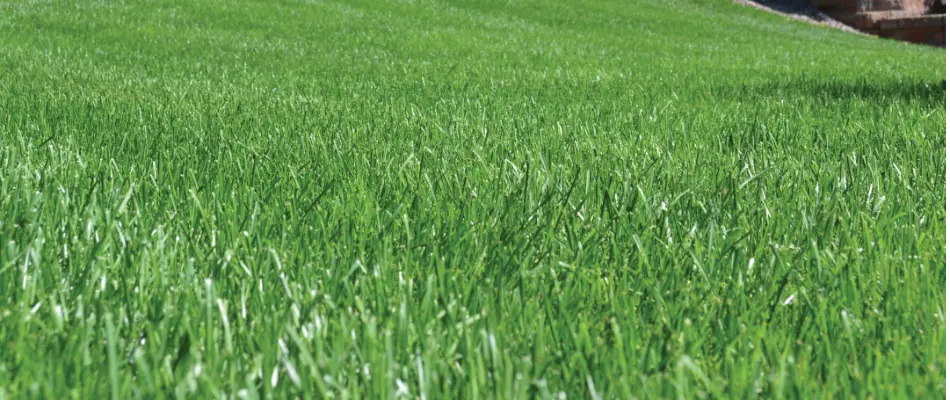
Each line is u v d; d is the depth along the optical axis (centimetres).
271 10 1788
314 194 302
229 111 579
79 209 260
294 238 240
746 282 210
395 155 393
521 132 500
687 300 194
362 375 152
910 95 747
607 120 573
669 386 147
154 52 1177
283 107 616
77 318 165
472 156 395
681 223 264
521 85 876
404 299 176
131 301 184
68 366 149
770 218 268
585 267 219
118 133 453
